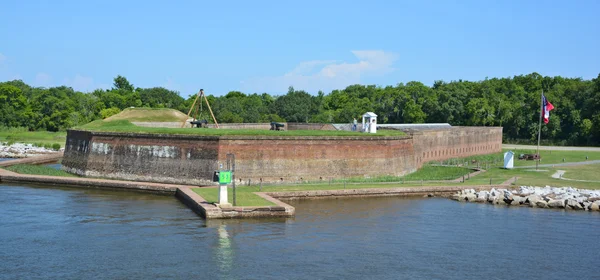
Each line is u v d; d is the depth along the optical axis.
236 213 49.00
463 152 111.44
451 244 42.69
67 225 46.00
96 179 67.12
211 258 37.91
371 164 72.81
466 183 68.31
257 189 60.78
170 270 35.47
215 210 48.59
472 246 42.28
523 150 124.75
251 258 38.03
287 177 67.12
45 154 105.31
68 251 39.06
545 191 62.00
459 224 49.12
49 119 161.38
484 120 150.50
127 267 35.91
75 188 64.88
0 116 161.50
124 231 44.34
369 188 62.47
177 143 66.88
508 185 66.81
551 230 47.41
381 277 35.06
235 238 42.78
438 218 51.44
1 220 47.47
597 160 100.88
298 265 36.88
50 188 64.50
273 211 49.78
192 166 65.50
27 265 36.12
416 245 42.19
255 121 143.50
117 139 71.62
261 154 65.94
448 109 151.25
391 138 75.31
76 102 175.88
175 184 66.06
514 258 39.56
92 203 55.16
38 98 171.75
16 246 40.06
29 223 46.56
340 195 61.06
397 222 49.47
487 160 108.25
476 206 57.62
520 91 172.12
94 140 74.00
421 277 35.28
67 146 81.94
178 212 51.22
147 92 176.88
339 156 70.44
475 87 167.88
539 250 41.56
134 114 101.38
